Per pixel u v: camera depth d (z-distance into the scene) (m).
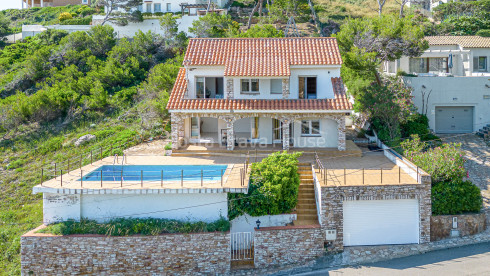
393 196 19.69
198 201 19.62
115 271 18.62
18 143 32.19
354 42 32.06
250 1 64.19
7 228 23.03
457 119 33.31
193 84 28.48
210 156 27.25
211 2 54.19
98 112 36.22
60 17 61.41
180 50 46.34
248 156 26.25
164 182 20.55
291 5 57.72
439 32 47.50
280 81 27.97
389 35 30.59
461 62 37.12
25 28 57.69
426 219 19.89
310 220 20.62
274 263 19.33
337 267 18.53
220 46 29.59
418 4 60.72
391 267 18.14
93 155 29.22
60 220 19.48
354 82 34.88
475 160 27.23
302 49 28.95
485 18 49.16
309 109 26.20
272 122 29.11
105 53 46.59
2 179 27.67
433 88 32.81
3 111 34.03
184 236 18.78
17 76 41.94
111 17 53.41
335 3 67.19
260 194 20.06
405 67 36.81
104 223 19.19
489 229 20.86
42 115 35.06
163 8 56.31
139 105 36.50
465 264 18.00
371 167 23.88
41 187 19.23
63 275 18.48
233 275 18.72
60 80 40.34
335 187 19.52
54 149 31.14
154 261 18.70
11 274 19.91
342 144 26.94
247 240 20.08
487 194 23.00
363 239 20.08
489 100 32.56
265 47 29.31
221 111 26.78
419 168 21.34
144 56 45.38
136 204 19.61
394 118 28.97
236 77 27.20
